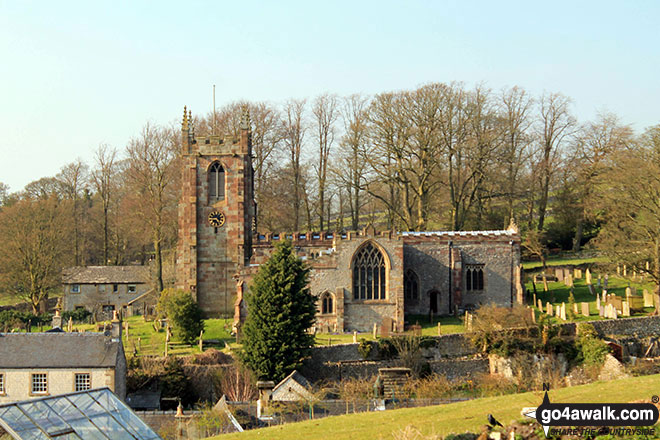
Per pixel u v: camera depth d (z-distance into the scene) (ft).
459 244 312.50
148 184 363.97
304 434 154.71
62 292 404.77
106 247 441.68
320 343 267.59
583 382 237.25
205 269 311.47
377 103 386.73
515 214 412.98
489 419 138.72
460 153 386.52
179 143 406.41
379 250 292.20
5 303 411.54
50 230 359.05
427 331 279.49
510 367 254.06
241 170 312.50
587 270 332.39
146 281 381.40
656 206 290.35
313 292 291.38
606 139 401.90
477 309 295.89
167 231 400.88
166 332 281.54
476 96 393.50
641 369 237.25
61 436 126.31
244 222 311.88
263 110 409.69
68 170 500.33
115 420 135.74
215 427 188.65
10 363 219.41
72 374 219.00
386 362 260.62
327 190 420.36
